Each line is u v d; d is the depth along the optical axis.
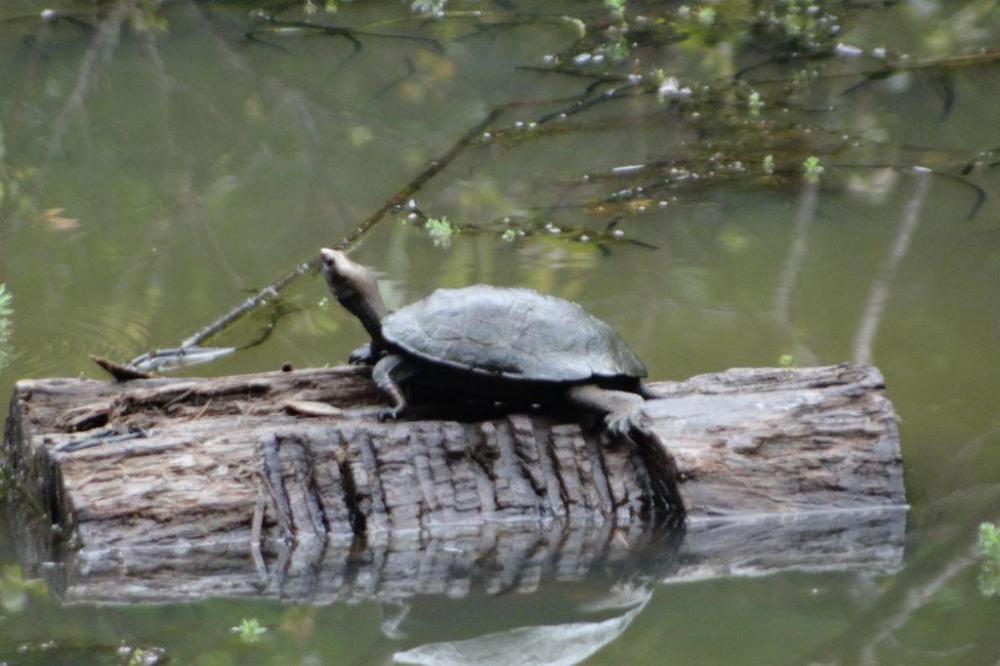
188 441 7.73
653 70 16.89
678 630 6.56
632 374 8.09
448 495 7.76
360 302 8.33
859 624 6.56
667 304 11.19
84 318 11.27
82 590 7.01
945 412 9.25
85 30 18.91
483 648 6.39
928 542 7.52
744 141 14.70
